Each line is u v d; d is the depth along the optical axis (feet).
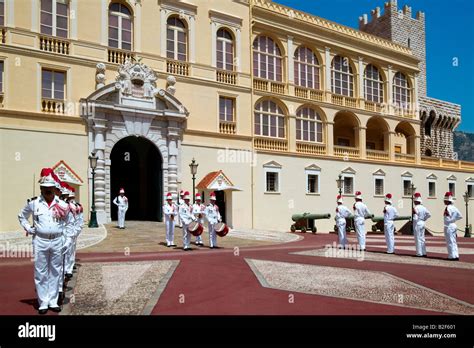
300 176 115.24
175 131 94.02
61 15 83.41
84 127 83.46
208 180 94.73
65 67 82.28
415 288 33.58
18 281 36.70
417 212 56.49
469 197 158.20
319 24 124.06
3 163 74.90
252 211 105.29
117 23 90.07
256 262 48.08
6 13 77.05
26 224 27.40
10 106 76.28
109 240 66.59
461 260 52.16
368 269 43.50
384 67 139.54
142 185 105.40
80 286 34.32
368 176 130.11
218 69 102.63
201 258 51.60
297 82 119.24
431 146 175.73
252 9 109.91
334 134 136.36
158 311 26.89
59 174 78.18
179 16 97.50
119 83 86.58
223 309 27.30
